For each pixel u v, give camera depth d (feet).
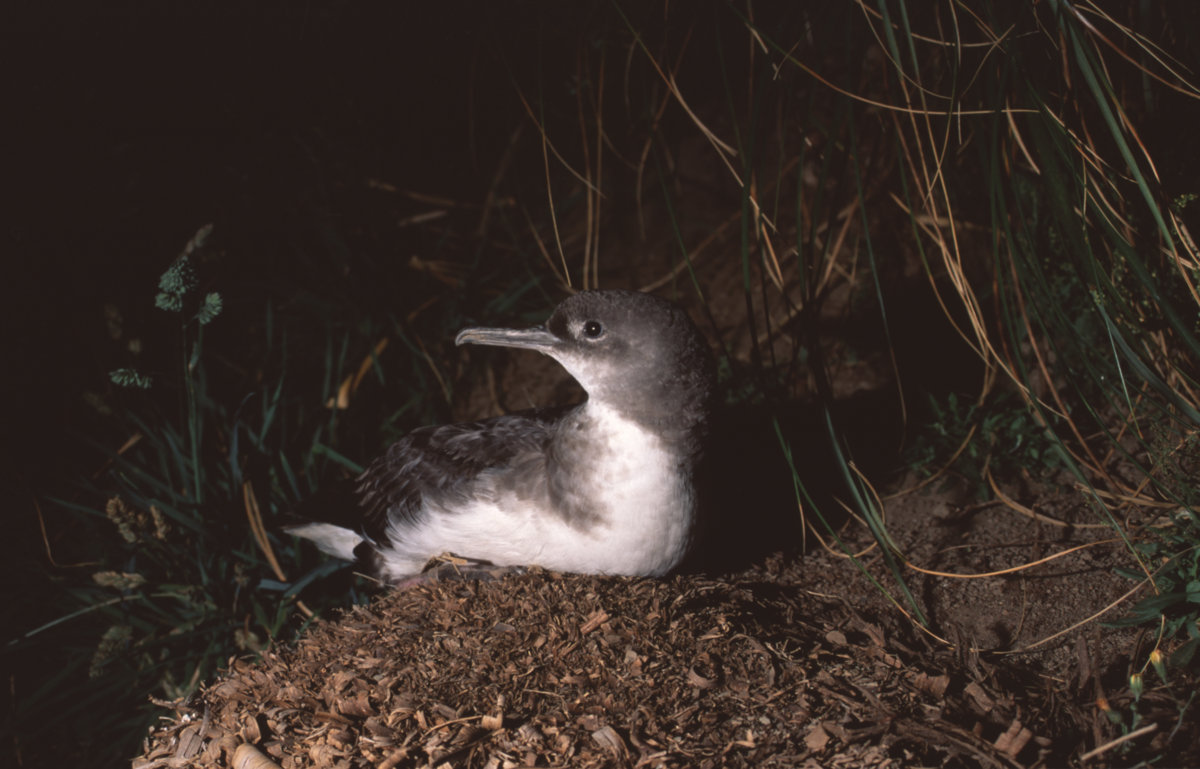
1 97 2.99
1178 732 2.12
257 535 2.67
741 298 3.10
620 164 3.28
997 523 2.55
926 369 2.86
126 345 2.92
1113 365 2.53
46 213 3.00
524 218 3.31
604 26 2.98
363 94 3.23
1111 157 2.50
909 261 2.98
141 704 2.55
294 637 2.59
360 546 2.56
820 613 2.42
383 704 2.24
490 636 2.30
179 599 2.65
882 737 2.14
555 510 2.36
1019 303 2.63
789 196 3.15
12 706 2.51
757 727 2.16
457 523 2.42
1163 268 2.49
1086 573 2.42
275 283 3.10
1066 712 2.19
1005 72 2.27
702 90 3.21
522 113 3.31
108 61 3.07
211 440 2.84
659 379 2.31
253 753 2.20
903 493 2.64
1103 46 2.51
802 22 2.67
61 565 2.67
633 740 2.15
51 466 2.84
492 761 2.15
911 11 2.65
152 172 3.11
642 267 3.22
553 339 2.35
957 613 2.40
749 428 2.80
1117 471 2.54
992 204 2.32
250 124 3.17
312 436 2.91
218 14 3.13
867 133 2.96
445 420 3.01
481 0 3.16
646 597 2.34
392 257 3.17
